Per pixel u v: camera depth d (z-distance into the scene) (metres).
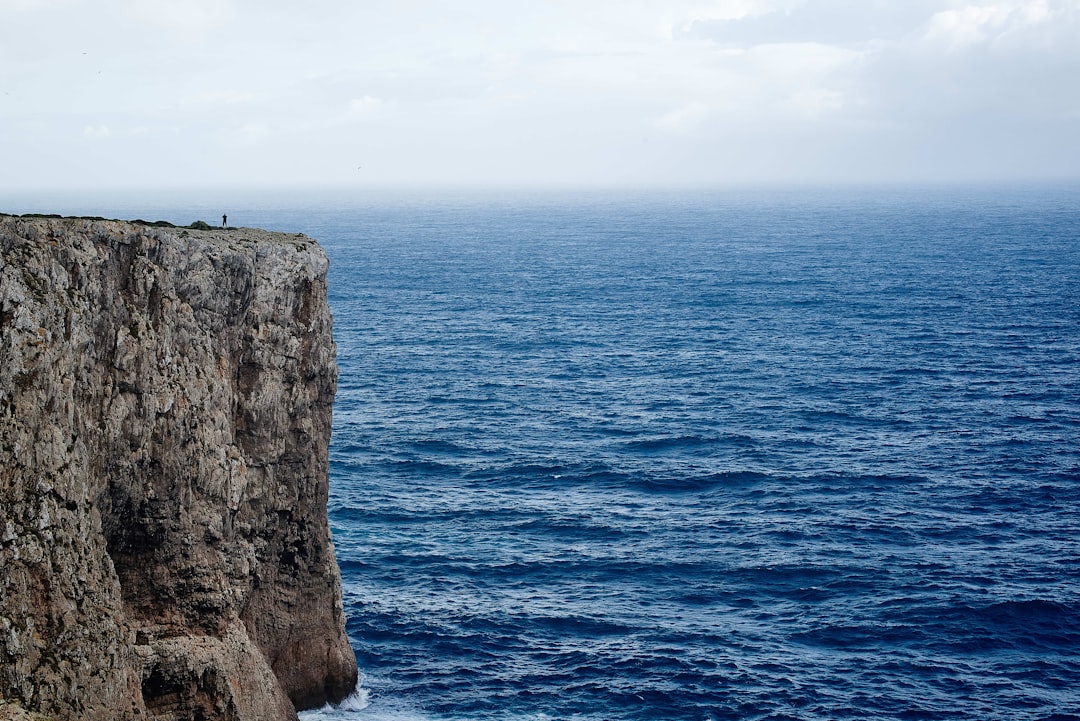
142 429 39.88
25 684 33.44
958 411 104.00
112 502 39.19
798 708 50.88
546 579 64.38
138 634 40.41
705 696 51.81
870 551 68.81
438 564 65.94
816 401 108.44
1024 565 66.62
